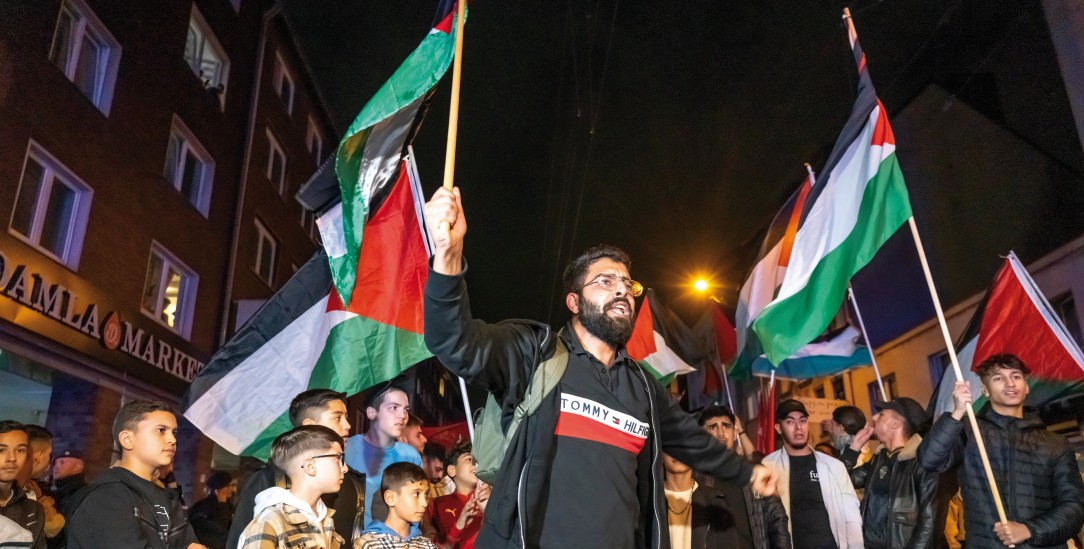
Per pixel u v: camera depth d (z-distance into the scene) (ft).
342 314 17.13
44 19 32.58
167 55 43.52
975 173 38.91
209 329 47.78
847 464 23.07
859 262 17.84
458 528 18.20
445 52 13.50
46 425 35.04
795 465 18.95
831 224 18.69
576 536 8.05
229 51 52.01
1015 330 19.99
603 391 8.87
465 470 20.40
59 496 21.04
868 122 18.93
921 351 44.29
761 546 15.60
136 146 39.68
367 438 18.39
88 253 35.12
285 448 12.60
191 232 45.65
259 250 55.77
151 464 13.67
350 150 14.16
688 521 14.67
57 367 32.42
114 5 38.24
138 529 12.58
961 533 20.18
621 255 9.80
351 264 14.83
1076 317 32.78
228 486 25.75
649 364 27.91
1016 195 36.22
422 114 14.76
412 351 17.13
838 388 56.34
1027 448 15.14
